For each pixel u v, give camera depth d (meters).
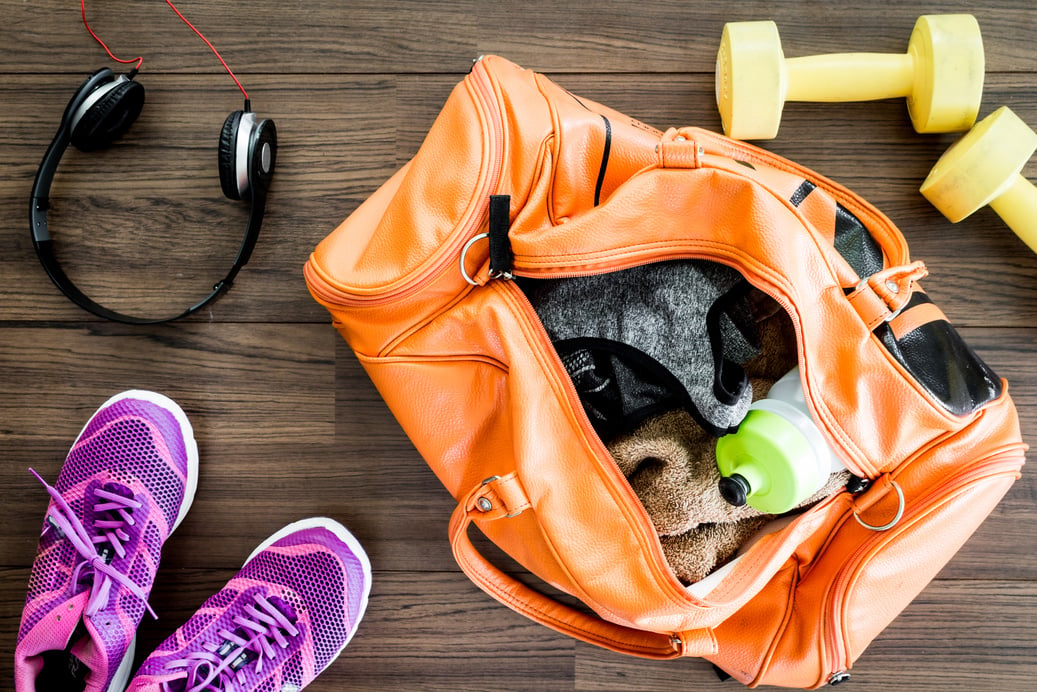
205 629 0.84
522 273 0.69
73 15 0.85
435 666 0.89
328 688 0.89
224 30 0.86
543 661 0.89
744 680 0.80
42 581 0.82
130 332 0.87
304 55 0.86
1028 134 0.74
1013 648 0.87
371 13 0.85
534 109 0.69
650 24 0.85
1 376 0.87
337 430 0.88
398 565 0.88
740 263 0.66
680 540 0.81
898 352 0.67
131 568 0.83
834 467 0.74
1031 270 0.85
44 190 0.78
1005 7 0.85
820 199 0.74
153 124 0.86
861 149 0.86
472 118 0.68
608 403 0.78
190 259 0.87
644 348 0.73
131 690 0.79
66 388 0.88
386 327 0.71
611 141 0.72
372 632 0.89
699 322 0.72
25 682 0.80
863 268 0.74
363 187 0.87
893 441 0.68
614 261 0.67
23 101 0.86
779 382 0.74
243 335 0.87
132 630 0.83
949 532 0.73
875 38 0.85
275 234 0.86
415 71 0.86
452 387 0.73
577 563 0.70
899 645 0.88
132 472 0.84
